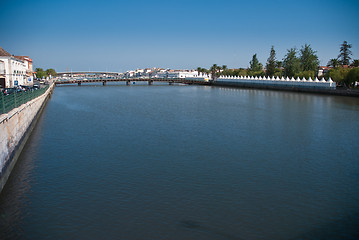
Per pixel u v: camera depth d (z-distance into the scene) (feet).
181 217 50.08
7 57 242.58
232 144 96.89
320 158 83.10
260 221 49.34
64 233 45.29
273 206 54.29
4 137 64.59
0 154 59.72
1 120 60.49
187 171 71.00
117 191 59.52
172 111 181.98
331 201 56.59
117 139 102.17
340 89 315.78
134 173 69.41
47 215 50.24
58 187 61.21
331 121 145.28
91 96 305.94
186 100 264.11
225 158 81.56
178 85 649.20
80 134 110.11
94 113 169.99
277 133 115.55
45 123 134.00
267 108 199.52
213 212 51.83
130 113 170.91
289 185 63.62
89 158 80.43
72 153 85.15
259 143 99.04
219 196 57.82
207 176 68.03
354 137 109.81
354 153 88.53
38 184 62.69
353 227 47.88
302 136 110.73
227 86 549.13
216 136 108.37
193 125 130.72
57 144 95.30
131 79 595.06
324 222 49.39
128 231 45.98
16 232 45.55
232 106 212.84
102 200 55.62
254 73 564.71
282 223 48.88
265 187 62.44
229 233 46.01
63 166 73.97
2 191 59.21
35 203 54.34
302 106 211.82
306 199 57.21
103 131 115.65
